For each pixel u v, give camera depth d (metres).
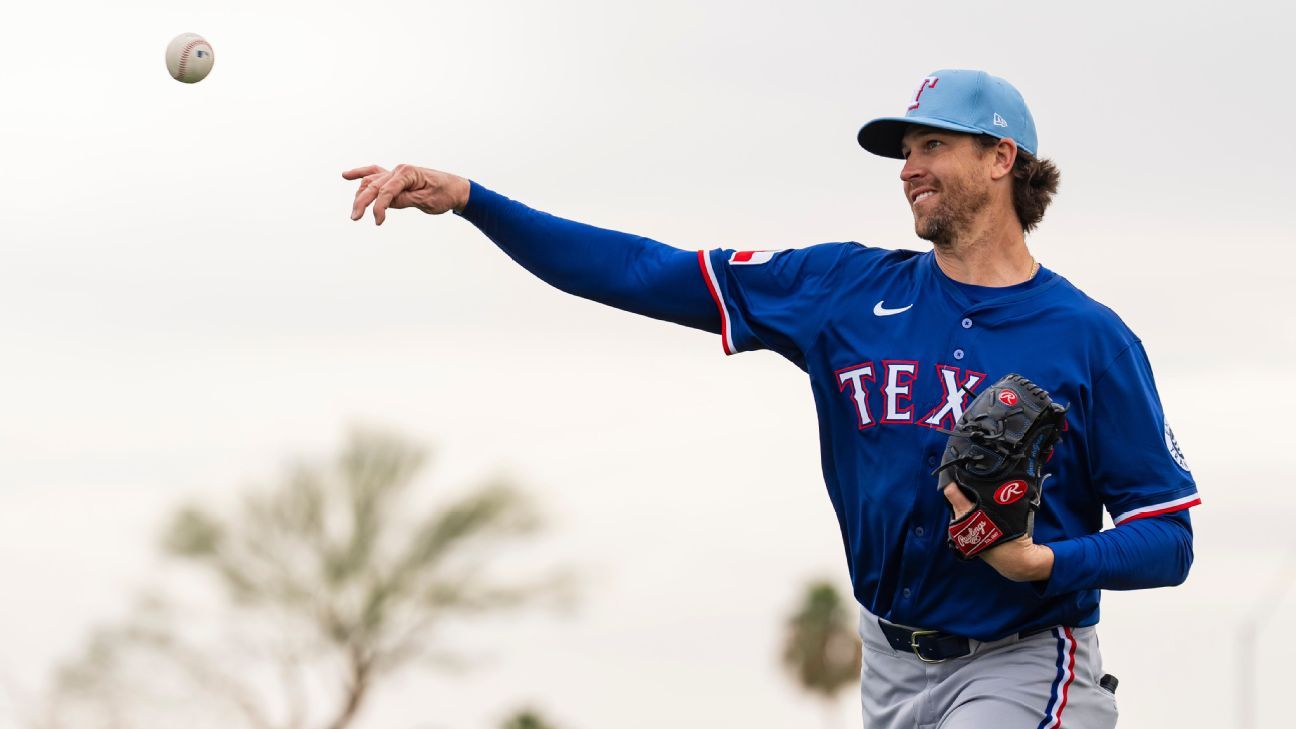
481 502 73.00
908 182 16.19
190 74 21.02
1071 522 15.77
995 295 15.82
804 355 16.50
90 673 65.06
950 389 15.55
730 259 16.88
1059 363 15.44
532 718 72.75
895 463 15.68
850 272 16.48
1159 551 15.23
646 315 17.47
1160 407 15.84
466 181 17.36
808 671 79.69
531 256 17.48
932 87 15.98
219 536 67.69
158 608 67.00
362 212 16.72
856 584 16.52
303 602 68.88
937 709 16.11
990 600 15.58
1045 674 15.66
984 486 14.62
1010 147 15.84
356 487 70.31
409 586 71.31
